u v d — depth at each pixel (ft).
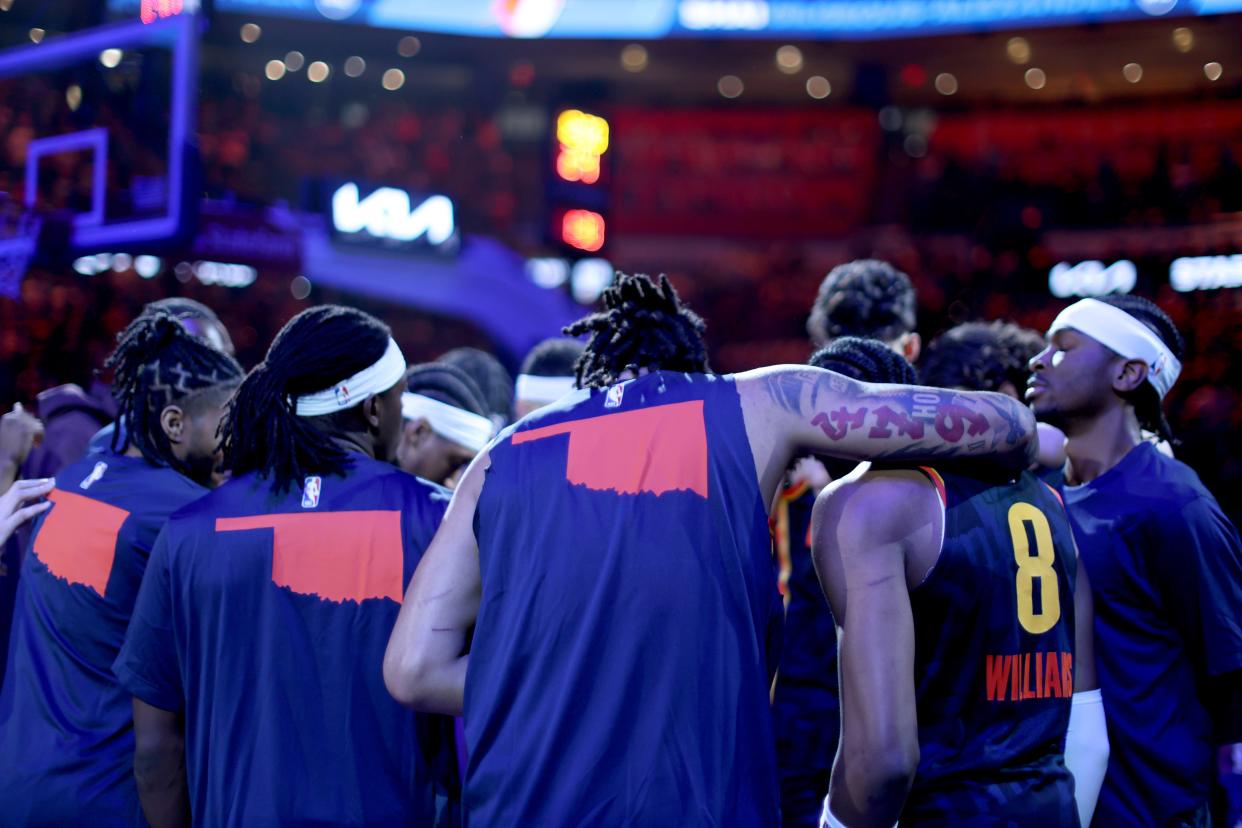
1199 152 52.80
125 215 14.35
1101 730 5.53
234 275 38.11
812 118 58.29
